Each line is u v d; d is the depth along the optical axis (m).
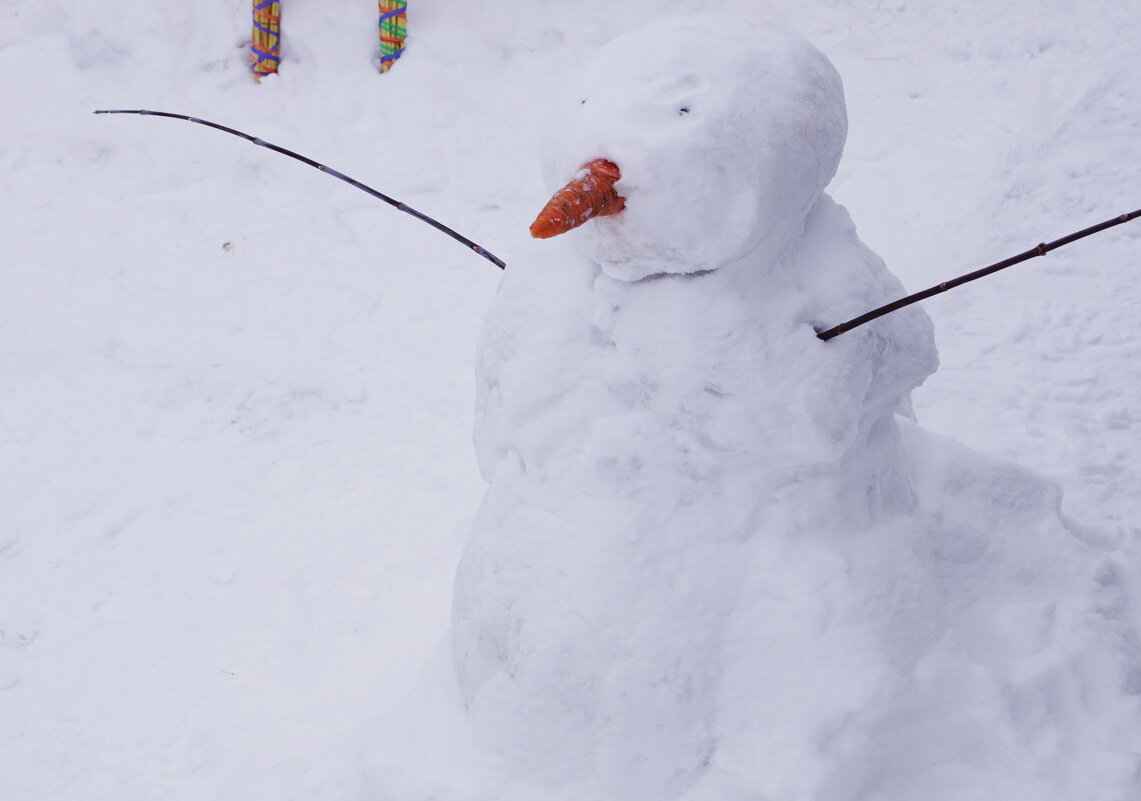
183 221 8.01
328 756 3.72
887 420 2.84
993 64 8.28
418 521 5.35
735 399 2.55
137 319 7.07
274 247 7.75
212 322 7.05
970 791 2.70
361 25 9.14
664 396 2.60
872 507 2.79
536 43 9.23
